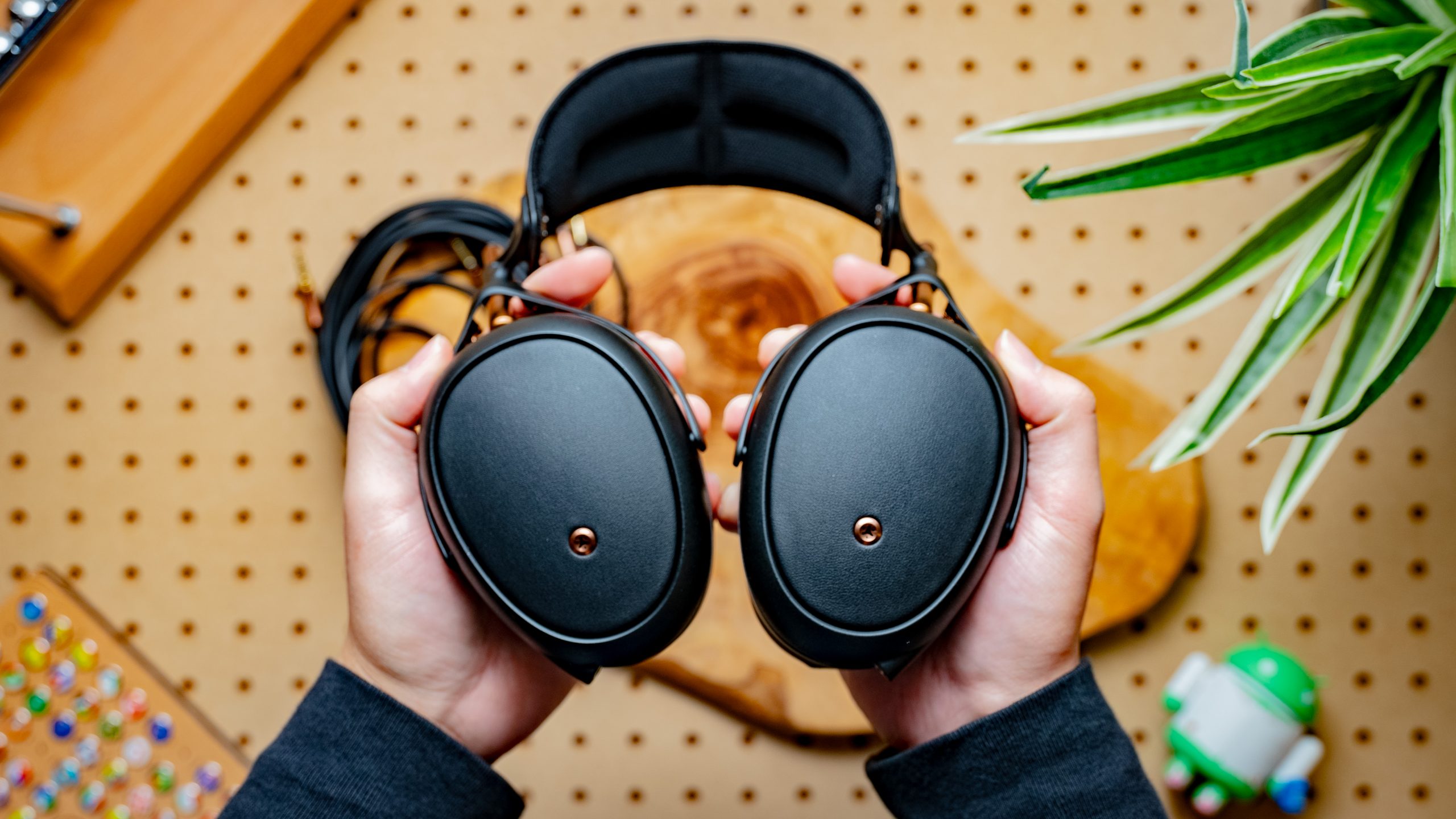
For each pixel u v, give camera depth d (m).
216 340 0.67
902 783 0.45
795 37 0.69
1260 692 0.58
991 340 0.65
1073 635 0.46
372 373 0.65
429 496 0.38
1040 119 0.50
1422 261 0.50
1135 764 0.44
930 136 0.68
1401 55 0.44
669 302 0.66
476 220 0.64
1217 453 0.66
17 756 0.64
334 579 0.66
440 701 0.47
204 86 0.66
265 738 0.65
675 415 0.37
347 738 0.42
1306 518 0.66
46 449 0.67
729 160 0.49
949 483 0.36
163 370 0.67
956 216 0.68
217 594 0.66
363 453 0.45
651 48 0.45
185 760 0.64
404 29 0.69
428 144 0.69
